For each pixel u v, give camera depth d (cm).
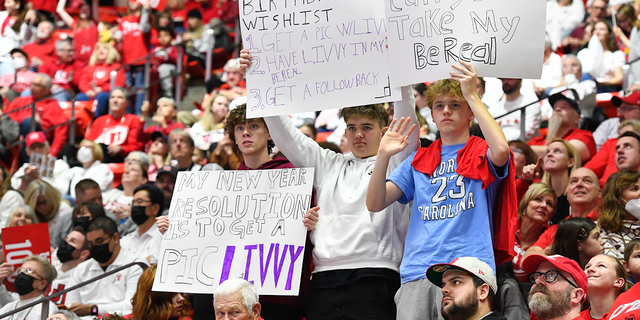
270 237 709
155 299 823
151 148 1533
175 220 748
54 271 1000
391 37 659
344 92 689
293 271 686
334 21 701
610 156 1120
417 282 609
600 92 1476
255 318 638
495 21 638
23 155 1705
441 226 614
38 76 1852
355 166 721
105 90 1977
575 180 918
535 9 633
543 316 580
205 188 755
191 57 1986
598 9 1617
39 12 2312
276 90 707
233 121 773
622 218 807
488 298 554
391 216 684
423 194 633
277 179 731
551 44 1670
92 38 2144
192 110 1938
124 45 2064
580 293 577
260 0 722
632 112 1212
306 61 704
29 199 1259
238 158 1291
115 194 1415
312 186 716
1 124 1739
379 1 692
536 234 891
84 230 1084
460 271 558
